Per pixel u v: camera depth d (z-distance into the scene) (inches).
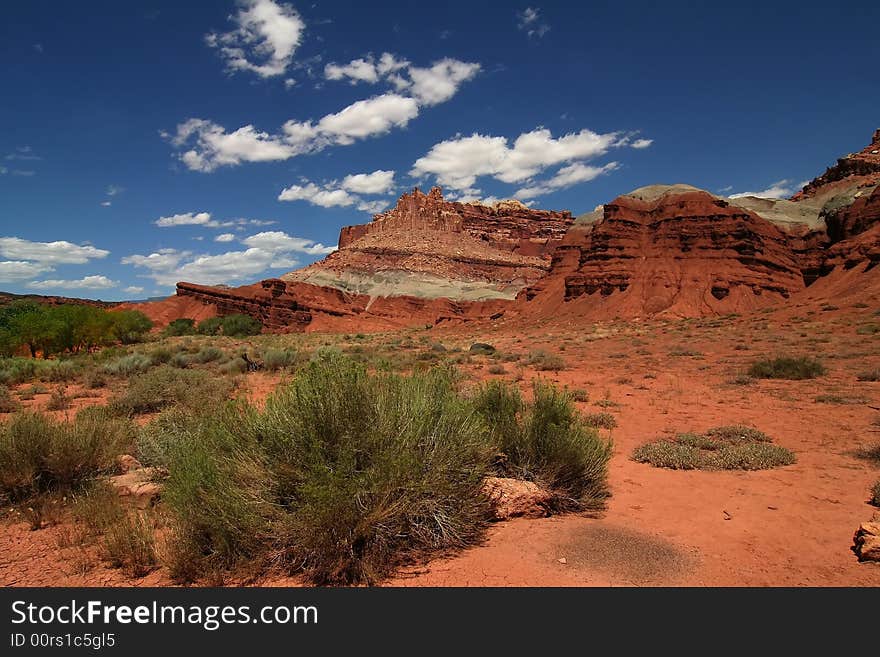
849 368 790.5
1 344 1763.0
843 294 1982.0
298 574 170.7
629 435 398.9
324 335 3516.2
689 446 349.4
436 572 172.2
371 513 171.3
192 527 175.3
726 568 175.0
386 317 6166.3
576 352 1348.4
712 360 998.4
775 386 647.1
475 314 6889.8
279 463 179.2
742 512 230.7
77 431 277.7
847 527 211.2
